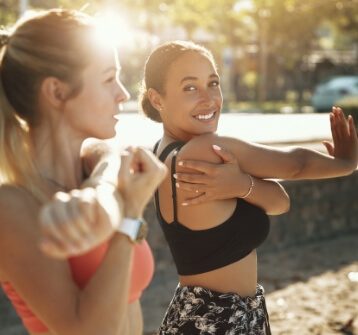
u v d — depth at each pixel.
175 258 2.53
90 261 1.60
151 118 2.68
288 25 30.33
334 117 2.63
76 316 1.48
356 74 35.34
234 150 2.45
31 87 1.65
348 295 5.52
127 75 25.42
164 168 1.55
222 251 2.42
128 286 1.51
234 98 34.19
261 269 6.25
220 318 2.39
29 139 1.69
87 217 1.18
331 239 7.37
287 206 2.54
